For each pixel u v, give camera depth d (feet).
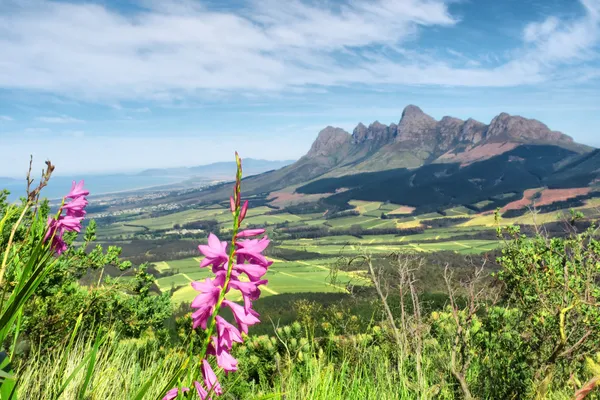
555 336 12.29
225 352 3.86
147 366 11.72
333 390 10.86
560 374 12.00
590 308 11.55
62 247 5.98
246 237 3.90
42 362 9.41
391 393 12.10
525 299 14.06
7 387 4.72
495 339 14.30
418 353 12.85
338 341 15.94
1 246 6.75
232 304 3.80
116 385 9.05
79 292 15.24
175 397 4.26
